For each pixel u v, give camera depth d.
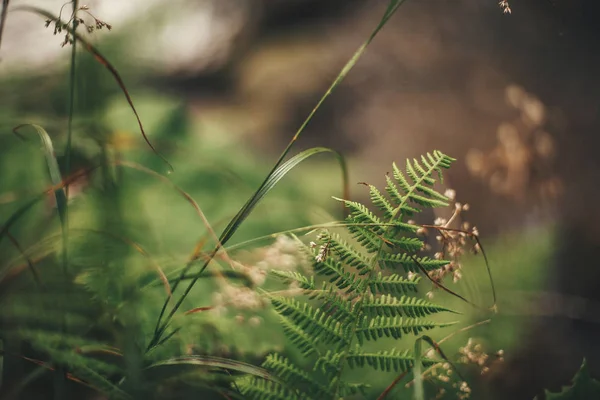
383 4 4.84
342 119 4.38
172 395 0.88
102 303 0.89
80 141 1.25
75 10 0.88
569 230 2.81
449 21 4.17
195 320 0.94
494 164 3.03
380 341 1.15
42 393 0.95
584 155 3.17
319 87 4.59
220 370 0.86
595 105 3.41
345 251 0.82
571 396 0.85
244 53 5.17
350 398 0.97
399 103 4.06
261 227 1.46
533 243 2.29
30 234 1.16
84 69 1.21
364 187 2.90
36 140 1.30
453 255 0.83
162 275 0.89
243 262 0.94
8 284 0.97
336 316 0.81
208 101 4.73
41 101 2.33
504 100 3.60
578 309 2.32
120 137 1.14
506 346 1.46
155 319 0.95
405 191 0.84
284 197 2.00
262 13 5.25
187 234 1.36
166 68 4.77
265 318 1.00
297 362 0.99
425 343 1.18
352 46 4.65
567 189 2.95
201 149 2.11
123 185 1.18
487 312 1.33
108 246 0.99
